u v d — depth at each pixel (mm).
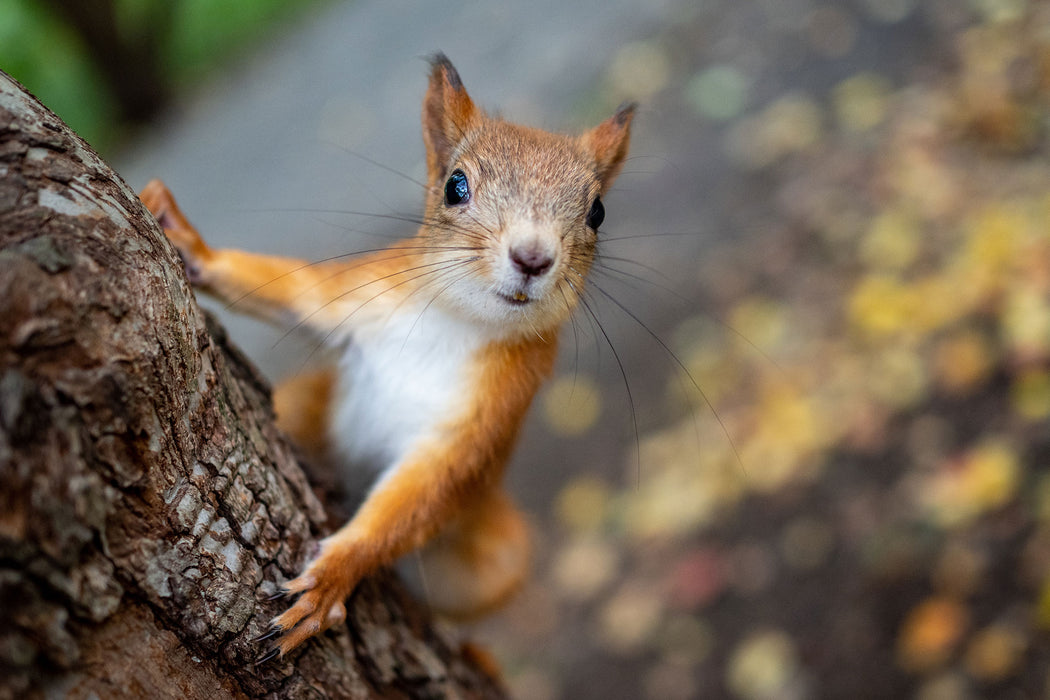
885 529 732
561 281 582
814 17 1153
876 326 810
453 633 588
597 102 1174
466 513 598
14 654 438
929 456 741
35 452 443
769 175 995
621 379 896
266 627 518
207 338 513
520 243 573
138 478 498
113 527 495
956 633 692
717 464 803
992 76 954
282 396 610
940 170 896
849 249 885
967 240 826
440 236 589
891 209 891
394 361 594
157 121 1578
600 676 754
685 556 770
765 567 749
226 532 512
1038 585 688
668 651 746
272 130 1377
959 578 705
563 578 810
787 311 871
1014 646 680
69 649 469
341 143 1277
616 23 1316
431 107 606
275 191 1231
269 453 533
